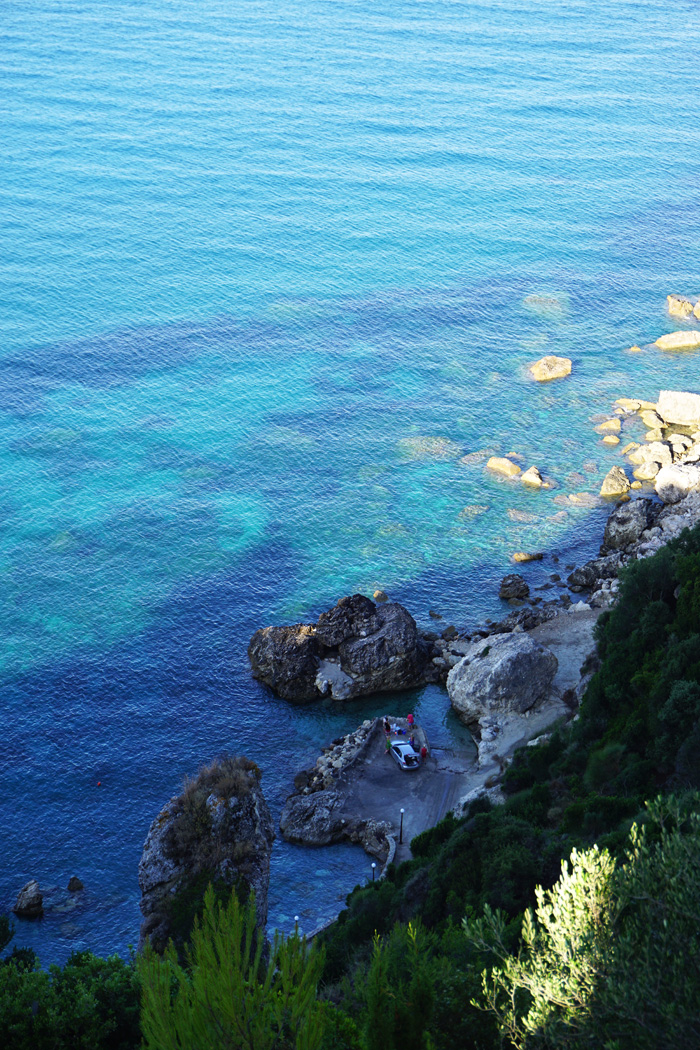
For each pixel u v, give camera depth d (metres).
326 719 89.81
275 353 156.88
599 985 21.58
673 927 21.81
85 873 73.88
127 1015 33.75
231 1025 20.61
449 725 88.56
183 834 51.25
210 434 134.12
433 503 118.75
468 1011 23.67
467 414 139.00
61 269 181.75
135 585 104.88
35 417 136.75
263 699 91.50
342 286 180.50
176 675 93.44
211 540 112.25
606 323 167.75
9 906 70.75
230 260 189.00
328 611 97.00
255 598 103.69
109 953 66.75
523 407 140.75
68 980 35.00
